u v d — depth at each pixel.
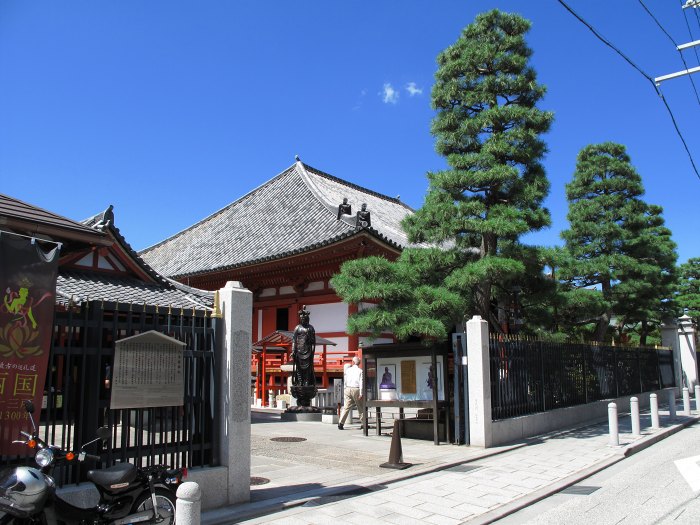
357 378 15.00
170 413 7.57
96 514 5.34
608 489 8.38
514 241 13.69
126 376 6.31
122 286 14.65
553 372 15.78
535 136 14.01
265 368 22.39
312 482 8.50
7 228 8.88
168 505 5.75
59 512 5.10
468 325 12.33
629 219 24.12
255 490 7.95
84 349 6.08
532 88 14.28
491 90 14.39
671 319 29.33
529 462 10.40
